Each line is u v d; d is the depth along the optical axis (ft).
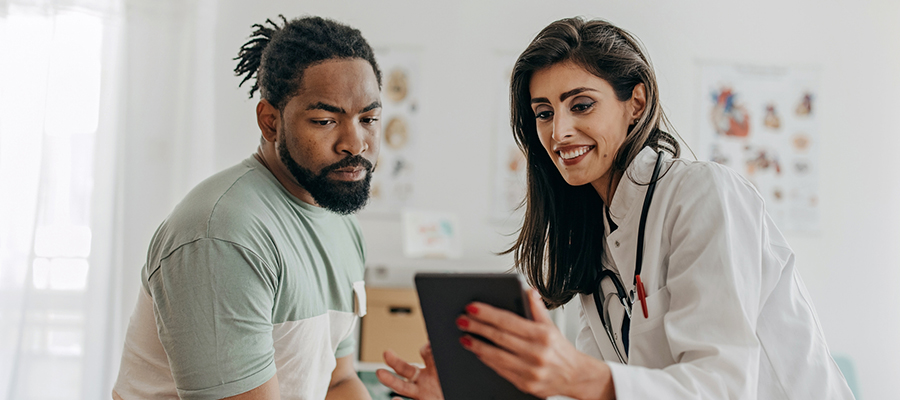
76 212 9.23
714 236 2.71
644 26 10.21
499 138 10.17
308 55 3.35
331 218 3.97
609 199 3.43
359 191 3.53
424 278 2.46
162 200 9.43
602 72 3.13
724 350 2.48
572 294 3.76
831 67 10.17
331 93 3.33
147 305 3.58
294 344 3.53
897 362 9.90
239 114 10.11
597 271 3.68
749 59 10.18
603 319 3.59
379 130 3.64
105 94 9.39
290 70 3.37
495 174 10.13
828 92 10.16
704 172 2.90
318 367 3.80
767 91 10.14
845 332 9.93
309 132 3.37
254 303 3.14
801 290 3.18
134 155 9.41
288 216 3.59
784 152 10.09
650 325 2.91
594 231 3.65
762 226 2.90
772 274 2.91
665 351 2.89
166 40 9.60
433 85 10.21
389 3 10.25
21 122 9.08
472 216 10.12
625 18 10.21
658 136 3.40
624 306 3.34
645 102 3.25
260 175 3.59
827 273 9.99
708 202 2.79
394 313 8.70
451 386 2.68
